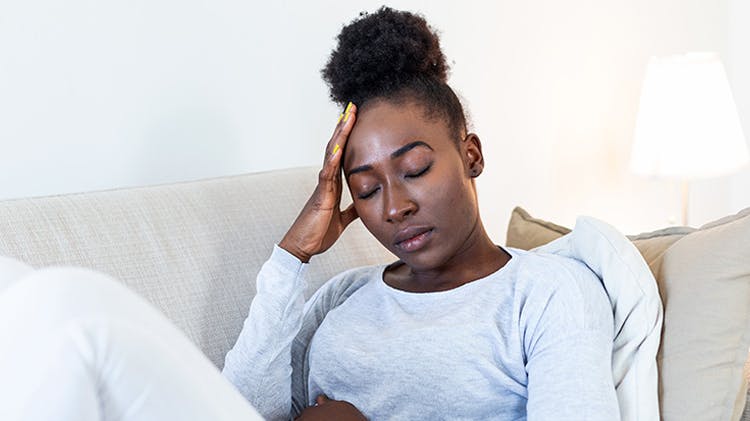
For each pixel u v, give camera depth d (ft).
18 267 2.40
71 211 4.36
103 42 5.77
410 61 4.09
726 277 3.84
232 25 6.27
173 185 4.83
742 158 7.86
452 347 3.92
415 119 3.99
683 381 3.82
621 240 4.00
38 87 5.57
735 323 3.81
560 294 3.80
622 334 3.90
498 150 7.89
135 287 4.32
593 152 8.64
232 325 4.58
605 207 8.84
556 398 3.52
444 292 4.11
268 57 6.47
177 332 1.98
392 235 4.02
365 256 5.27
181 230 4.60
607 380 3.58
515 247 5.23
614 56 8.67
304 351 4.62
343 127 4.11
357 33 4.17
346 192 5.38
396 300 4.24
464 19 7.54
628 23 8.73
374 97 4.08
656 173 7.88
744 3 9.46
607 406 3.48
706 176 7.72
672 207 9.46
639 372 3.82
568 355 3.62
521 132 8.04
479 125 7.73
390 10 4.23
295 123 6.64
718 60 7.84
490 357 3.89
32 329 1.72
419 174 3.96
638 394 3.78
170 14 6.00
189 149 6.18
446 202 3.99
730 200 9.98
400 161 3.95
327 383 4.26
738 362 3.80
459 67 7.54
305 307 4.70
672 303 3.97
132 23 5.86
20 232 4.15
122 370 1.74
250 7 6.34
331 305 4.69
